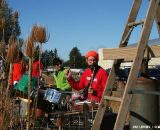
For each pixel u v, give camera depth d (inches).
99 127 195.5
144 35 168.6
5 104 177.2
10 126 178.2
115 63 196.9
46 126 251.4
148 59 183.6
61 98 282.0
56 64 389.1
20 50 173.5
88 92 258.4
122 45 189.9
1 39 186.5
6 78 183.3
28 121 172.2
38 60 175.2
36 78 187.8
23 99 207.6
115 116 205.0
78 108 257.1
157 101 178.7
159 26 183.8
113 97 183.8
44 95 263.4
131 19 190.2
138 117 176.4
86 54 265.7
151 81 175.2
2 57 182.7
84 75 269.9
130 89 166.9
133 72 167.5
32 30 164.6
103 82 254.7
